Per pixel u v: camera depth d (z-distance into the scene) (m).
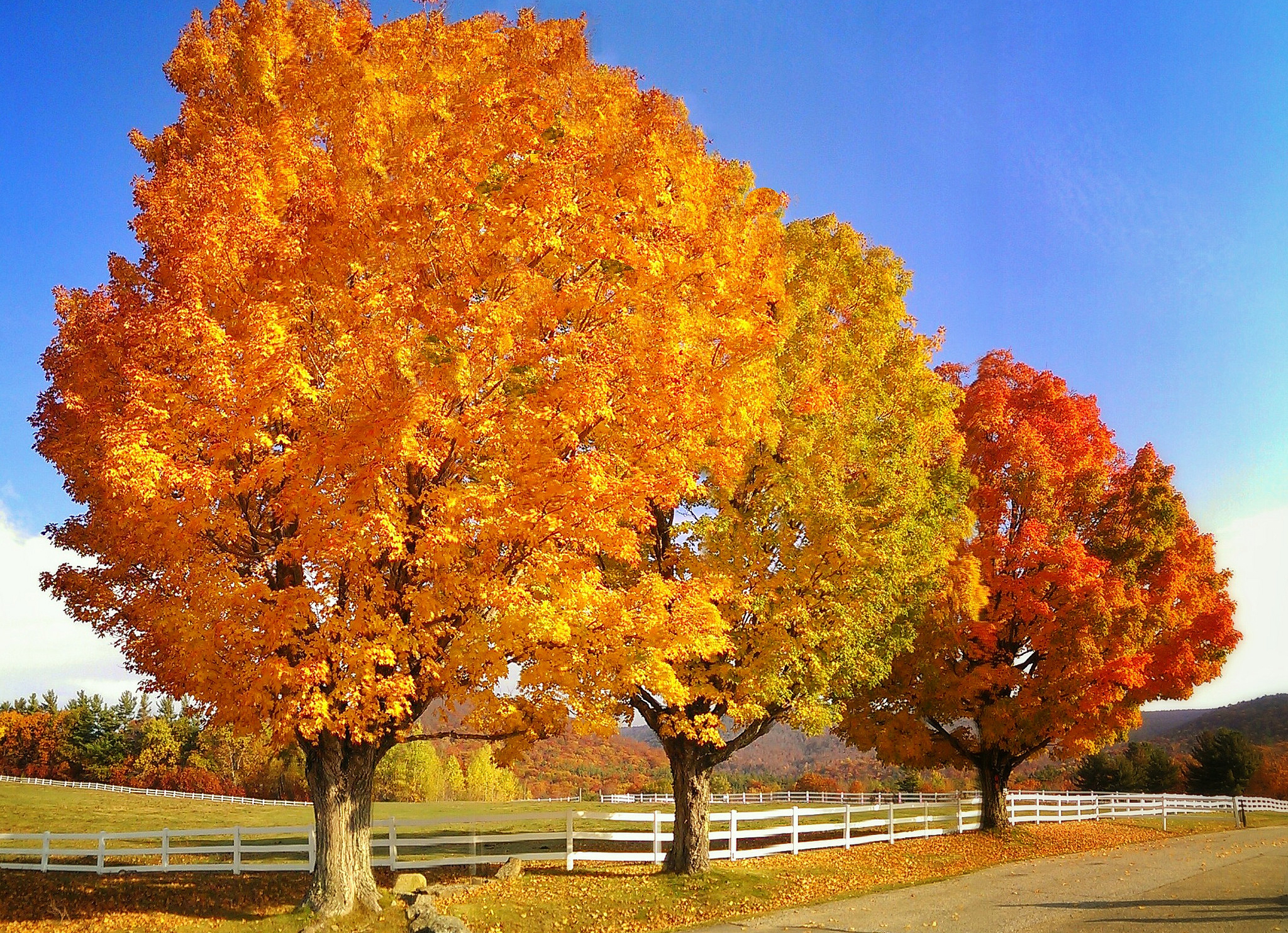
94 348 12.84
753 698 16.22
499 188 12.65
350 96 13.97
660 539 17.42
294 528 12.93
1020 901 15.39
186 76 14.73
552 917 14.66
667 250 13.88
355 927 13.41
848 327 18.31
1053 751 28.42
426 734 14.77
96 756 82.69
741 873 18.22
